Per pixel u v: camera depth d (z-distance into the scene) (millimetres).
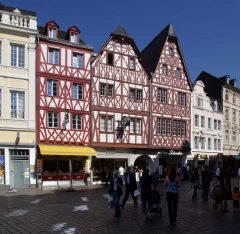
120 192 12734
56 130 28797
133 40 33719
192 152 39938
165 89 36688
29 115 27609
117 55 32875
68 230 10211
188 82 39344
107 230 10305
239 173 16297
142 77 34625
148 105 34906
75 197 19641
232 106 48938
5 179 26312
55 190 24938
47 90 28688
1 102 26641
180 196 19938
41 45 28500
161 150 35969
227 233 10008
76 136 29781
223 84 46781
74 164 29906
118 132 32344
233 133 49188
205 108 42594
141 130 34156
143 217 12609
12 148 26734
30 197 19703
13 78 27172
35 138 27750
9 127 26688
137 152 34094
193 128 40156
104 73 31859
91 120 30734
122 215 13000
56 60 29344
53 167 28719
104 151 31734
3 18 26953
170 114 36969
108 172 28641
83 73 30516
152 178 12727
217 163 38188
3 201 17500
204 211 14211
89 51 30984
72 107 29719
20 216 12594
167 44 37344
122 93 32969
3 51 26859
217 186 14656
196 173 18453
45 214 13078
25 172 27203
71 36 30266
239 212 13961
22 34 27594
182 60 38625
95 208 14797
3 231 10031
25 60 27766
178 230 10383
